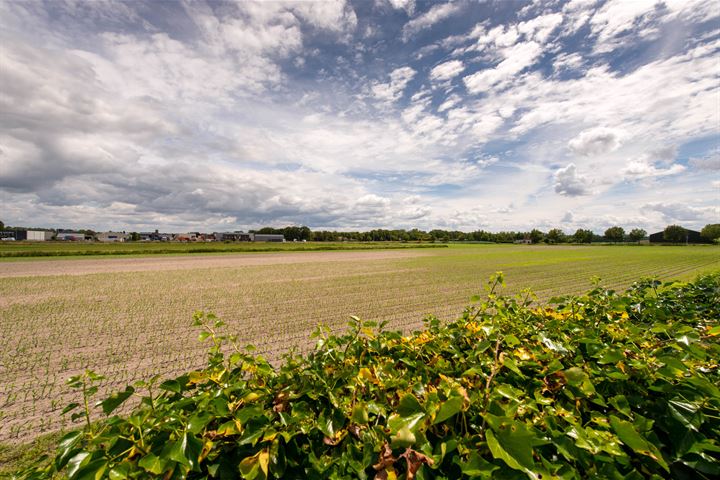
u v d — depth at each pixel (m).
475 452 1.57
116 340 11.59
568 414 1.95
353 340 2.91
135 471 1.57
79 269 37.84
